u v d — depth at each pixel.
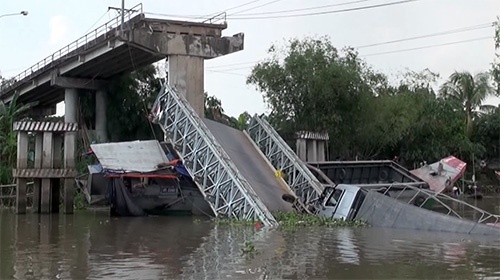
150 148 31.95
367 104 44.81
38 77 56.88
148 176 30.70
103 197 36.00
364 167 36.41
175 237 20.62
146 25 39.88
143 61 47.81
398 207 23.16
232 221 25.66
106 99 55.59
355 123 45.28
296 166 31.14
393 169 36.78
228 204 27.02
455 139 57.16
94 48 45.56
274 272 13.38
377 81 48.47
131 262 15.03
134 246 18.27
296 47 44.66
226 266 14.23
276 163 32.66
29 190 35.94
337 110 43.50
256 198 25.84
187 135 30.12
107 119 55.34
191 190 31.16
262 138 34.00
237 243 18.70
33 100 67.81
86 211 33.88
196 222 26.45
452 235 20.34
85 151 45.44
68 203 31.45
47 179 31.38
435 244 17.98
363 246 17.66
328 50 44.72
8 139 41.78
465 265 14.28
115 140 55.34
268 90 44.44
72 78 53.81
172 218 29.17
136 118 55.50
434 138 54.56
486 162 65.94
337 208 25.70
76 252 17.00
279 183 30.66
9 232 22.66
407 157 53.88
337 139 44.88
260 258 15.45
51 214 31.48
